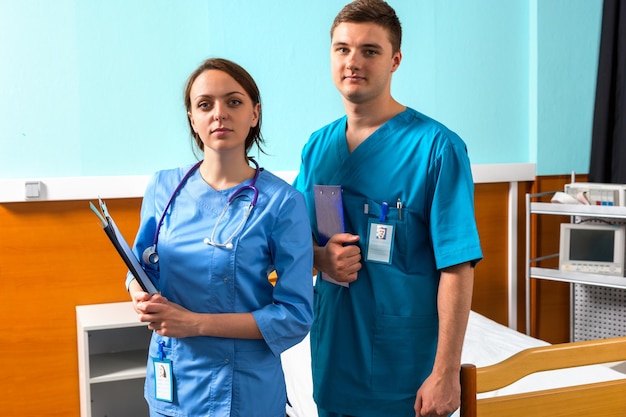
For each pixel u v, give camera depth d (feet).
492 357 8.84
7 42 9.74
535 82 12.12
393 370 5.56
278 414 5.16
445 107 11.86
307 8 10.95
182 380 4.98
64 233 10.08
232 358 4.90
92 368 9.71
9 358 10.06
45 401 10.24
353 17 5.32
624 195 10.93
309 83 11.09
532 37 12.09
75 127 10.11
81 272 10.19
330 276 5.66
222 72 4.94
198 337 4.91
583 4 12.26
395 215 5.50
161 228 5.15
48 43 9.89
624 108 11.80
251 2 10.69
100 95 10.17
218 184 5.12
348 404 5.73
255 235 4.95
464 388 4.45
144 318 4.77
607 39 11.99
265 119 10.97
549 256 12.03
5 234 9.86
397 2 11.40
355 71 5.35
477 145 12.12
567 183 12.52
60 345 10.21
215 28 10.57
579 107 12.44
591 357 4.84
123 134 10.32
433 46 11.66
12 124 9.85
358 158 5.66
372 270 5.57
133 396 10.61
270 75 10.91
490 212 12.20
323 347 5.90
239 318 4.84
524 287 12.55
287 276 4.99
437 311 5.57
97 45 10.09
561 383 7.79
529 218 11.79
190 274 4.95
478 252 5.16
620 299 11.36
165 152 10.52
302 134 11.16
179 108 10.51
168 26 10.36
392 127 5.59
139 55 10.28
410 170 5.47
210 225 5.01
